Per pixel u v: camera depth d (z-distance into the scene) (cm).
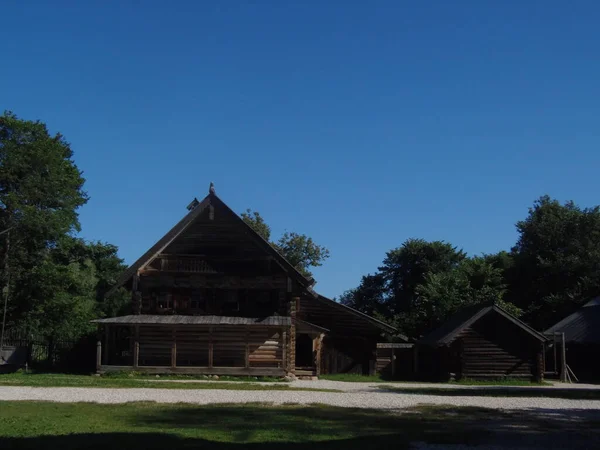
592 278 6962
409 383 3884
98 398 2391
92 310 5716
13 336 4725
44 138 5025
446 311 5841
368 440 1490
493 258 7700
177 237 4091
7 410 1886
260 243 4075
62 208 5066
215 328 4022
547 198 8275
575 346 5044
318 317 4581
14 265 4775
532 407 2400
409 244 8281
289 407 2200
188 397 2530
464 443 1482
